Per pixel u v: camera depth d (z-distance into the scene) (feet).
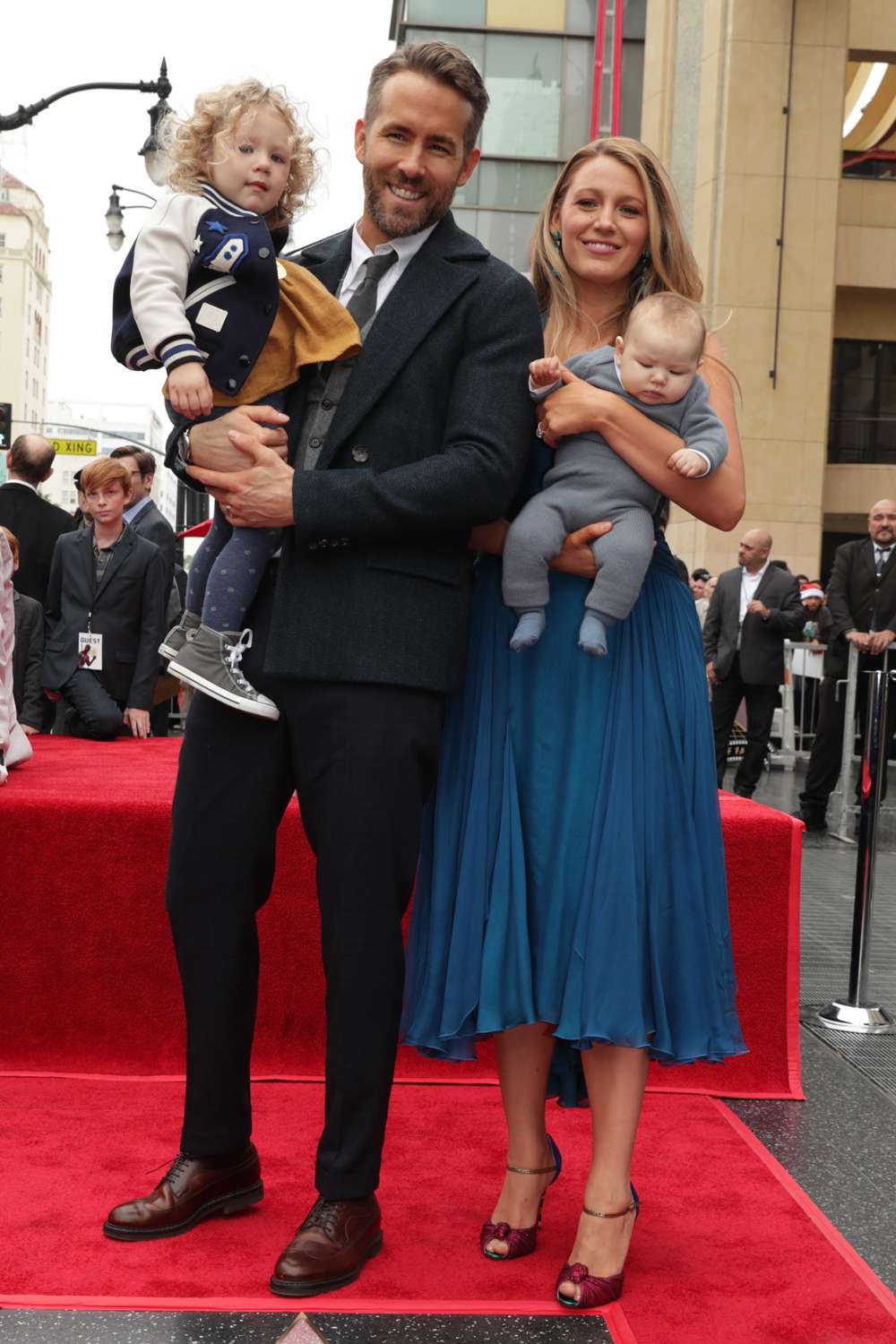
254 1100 10.43
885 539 28.27
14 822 10.86
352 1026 7.57
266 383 7.77
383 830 7.59
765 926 11.08
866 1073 11.77
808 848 25.79
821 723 27.94
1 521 22.67
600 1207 7.43
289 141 8.00
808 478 61.77
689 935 7.69
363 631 7.56
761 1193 8.91
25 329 408.67
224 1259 7.66
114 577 19.60
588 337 8.30
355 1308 7.12
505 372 7.70
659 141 65.77
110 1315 6.97
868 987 14.53
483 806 7.88
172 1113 10.05
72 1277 7.36
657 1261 7.86
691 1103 10.74
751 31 60.80
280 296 7.79
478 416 7.55
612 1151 7.53
